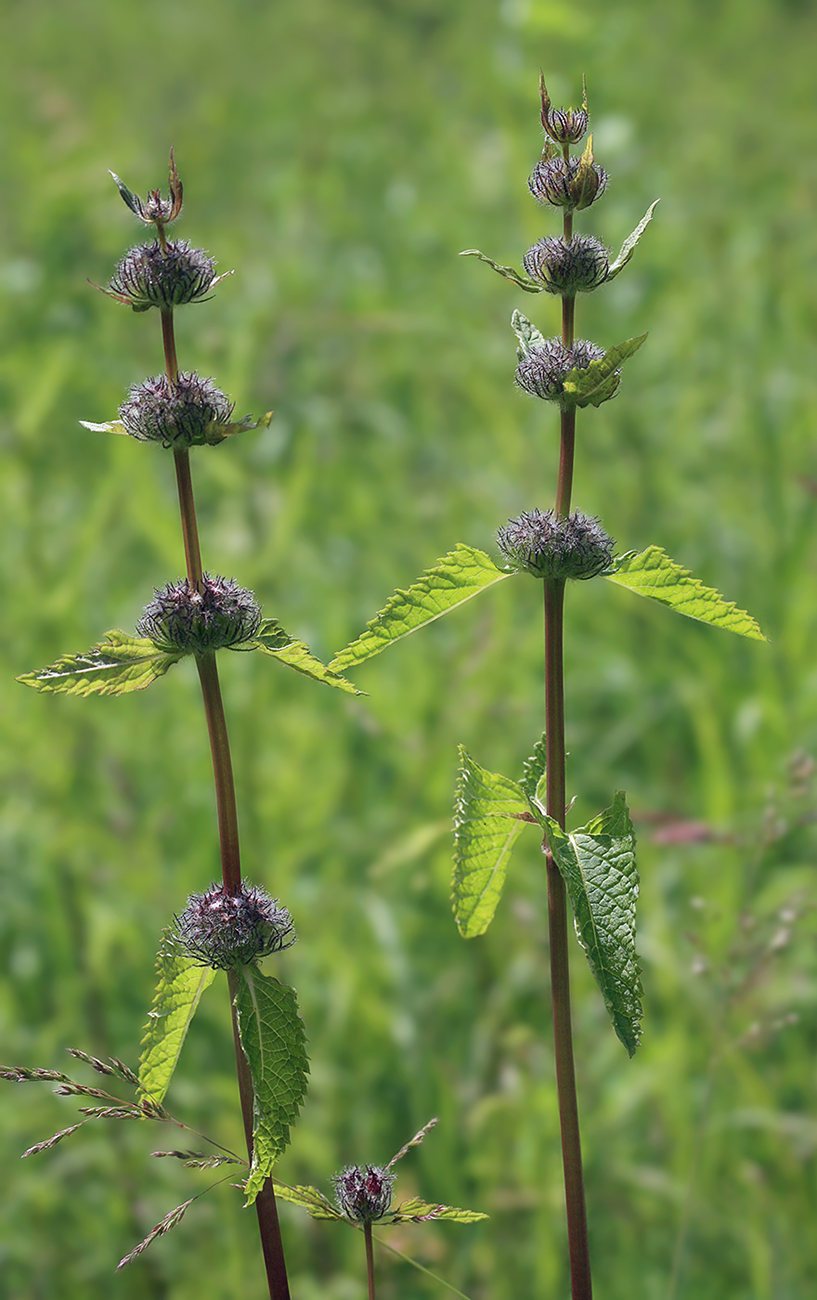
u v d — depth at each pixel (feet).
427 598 8.18
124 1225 15.34
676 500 25.08
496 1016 16.52
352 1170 8.68
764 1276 13.99
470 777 8.54
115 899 18.30
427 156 40.11
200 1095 16.37
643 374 28.86
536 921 16.69
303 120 43.75
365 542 25.50
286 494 23.39
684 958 17.34
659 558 8.20
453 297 31.35
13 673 19.76
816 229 32.73
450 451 28.19
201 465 25.73
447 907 18.84
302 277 32.68
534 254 8.02
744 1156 15.85
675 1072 15.90
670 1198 15.21
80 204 29.55
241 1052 8.11
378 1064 16.75
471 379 27.50
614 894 7.69
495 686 20.20
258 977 7.84
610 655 22.62
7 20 53.06
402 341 30.71
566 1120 8.14
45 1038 16.70
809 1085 15.96
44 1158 16.21
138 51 50.34
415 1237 14.88
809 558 23.27
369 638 8.19
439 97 44.16
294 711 21.43
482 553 8.14
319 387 29.37
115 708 21.53
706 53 48.39
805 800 18.67
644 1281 14.44
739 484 25.52
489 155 35.42
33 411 21.16
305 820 18.97
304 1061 7.79
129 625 22.31
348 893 17.92
